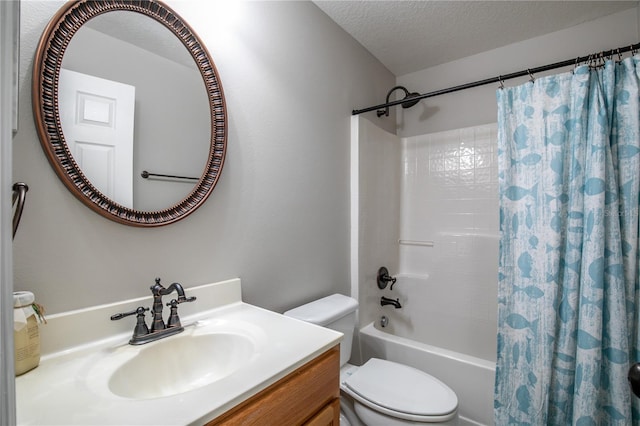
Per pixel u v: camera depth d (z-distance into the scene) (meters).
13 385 0.29
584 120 1.35
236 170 1.20
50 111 0.74
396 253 2.41
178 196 1.00
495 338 2.04
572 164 1.37
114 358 0.75
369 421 1.22
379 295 2.17
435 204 2.33
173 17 0.99
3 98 0.29
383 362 1.51
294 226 1.48
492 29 1.91
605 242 1.29
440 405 1.17
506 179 1.54
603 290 1.27
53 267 0.75
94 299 0.82
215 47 1.14
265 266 1.33
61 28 0.76
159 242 0.96
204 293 1.06
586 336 1.26
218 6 1.15
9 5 0.30
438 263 2.29
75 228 0.79
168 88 0.98
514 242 1.51
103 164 0.83
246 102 1.25
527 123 1.50
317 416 0.78
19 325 0.65
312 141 1.60
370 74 2.17
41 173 0.73
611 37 1.78
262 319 1.00
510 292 1.52
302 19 1.55
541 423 1.34
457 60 2.30
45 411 0.53
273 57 1.38
